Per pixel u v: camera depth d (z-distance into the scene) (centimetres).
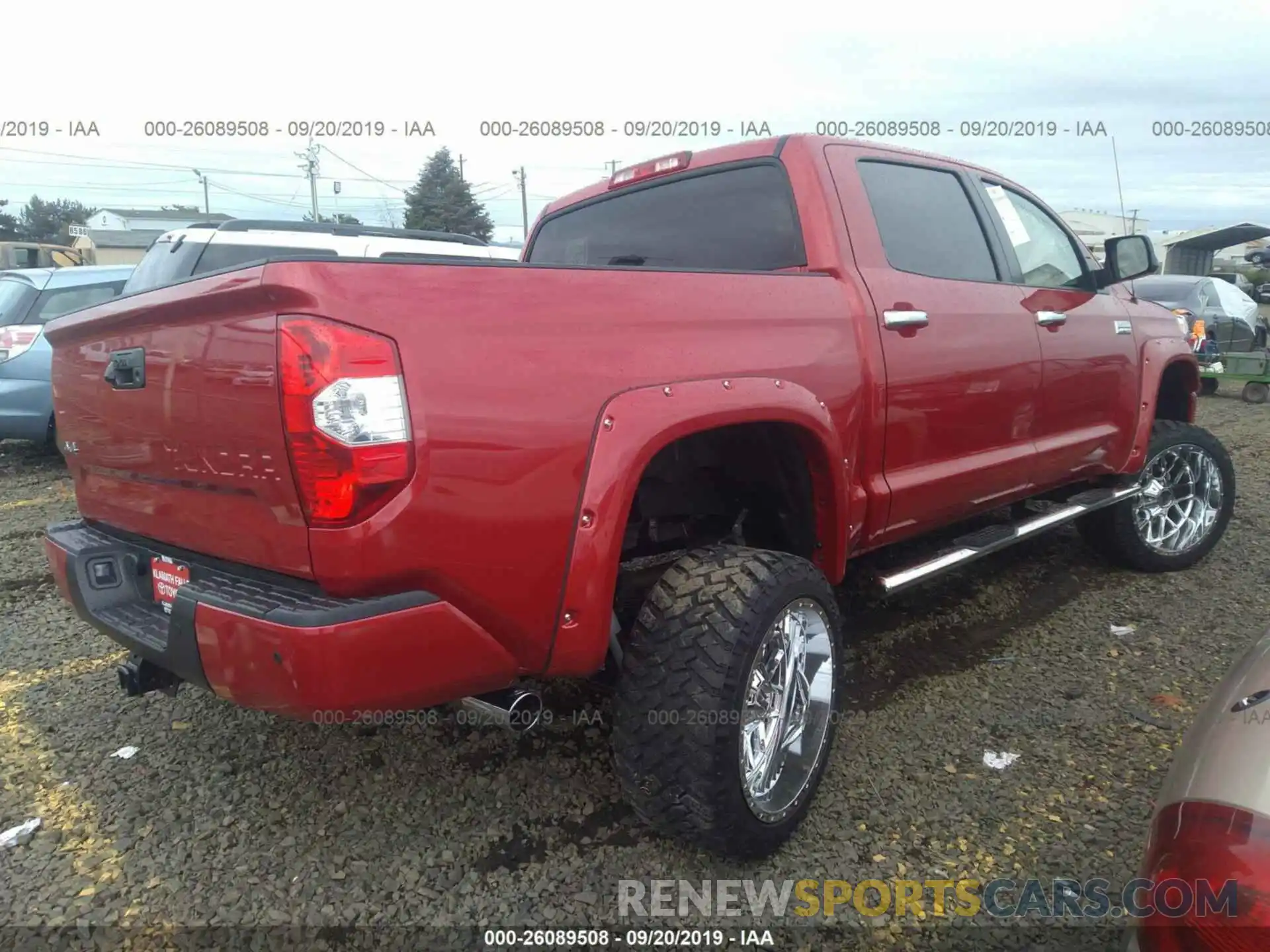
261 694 189
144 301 219
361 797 273
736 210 322
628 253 363
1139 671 357
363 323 178
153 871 240
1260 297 2425
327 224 759
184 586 208
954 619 415
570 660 210
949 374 321
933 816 262
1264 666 168
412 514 183
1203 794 144
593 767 289
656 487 273
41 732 316
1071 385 392
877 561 381
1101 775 282
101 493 263
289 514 186
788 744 252
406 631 187
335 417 177
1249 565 489
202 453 206
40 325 747
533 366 199
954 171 364
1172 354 462
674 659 223
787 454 268
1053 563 496
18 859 246
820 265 294
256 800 272
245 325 187
